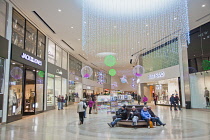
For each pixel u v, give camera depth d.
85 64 30.08
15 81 9.46
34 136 5.65
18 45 10.04
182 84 15.23
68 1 9.22
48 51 15.10
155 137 5.37
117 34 14.41
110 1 9.00
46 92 14.20
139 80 24.62
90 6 9.60
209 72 12.48
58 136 5.62
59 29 13.34
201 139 5.10
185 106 14.77
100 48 19.08
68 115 11.37
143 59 22.83
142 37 15.29
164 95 19.28
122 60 26.66
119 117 7.54
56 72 16.77
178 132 6.04
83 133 6.03
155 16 11.02
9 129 6.87
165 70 17.88
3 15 8.55
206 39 12.71
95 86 35.06
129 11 10.27
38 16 11.05
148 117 7.07
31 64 11.43
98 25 12.45
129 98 12.61
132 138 5.27
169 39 16.16
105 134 5.84
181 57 15.36
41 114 12.06
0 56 8.05
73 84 23.56
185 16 11.22
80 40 16.28
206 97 12.80
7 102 8.55
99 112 12.87
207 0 9.36
